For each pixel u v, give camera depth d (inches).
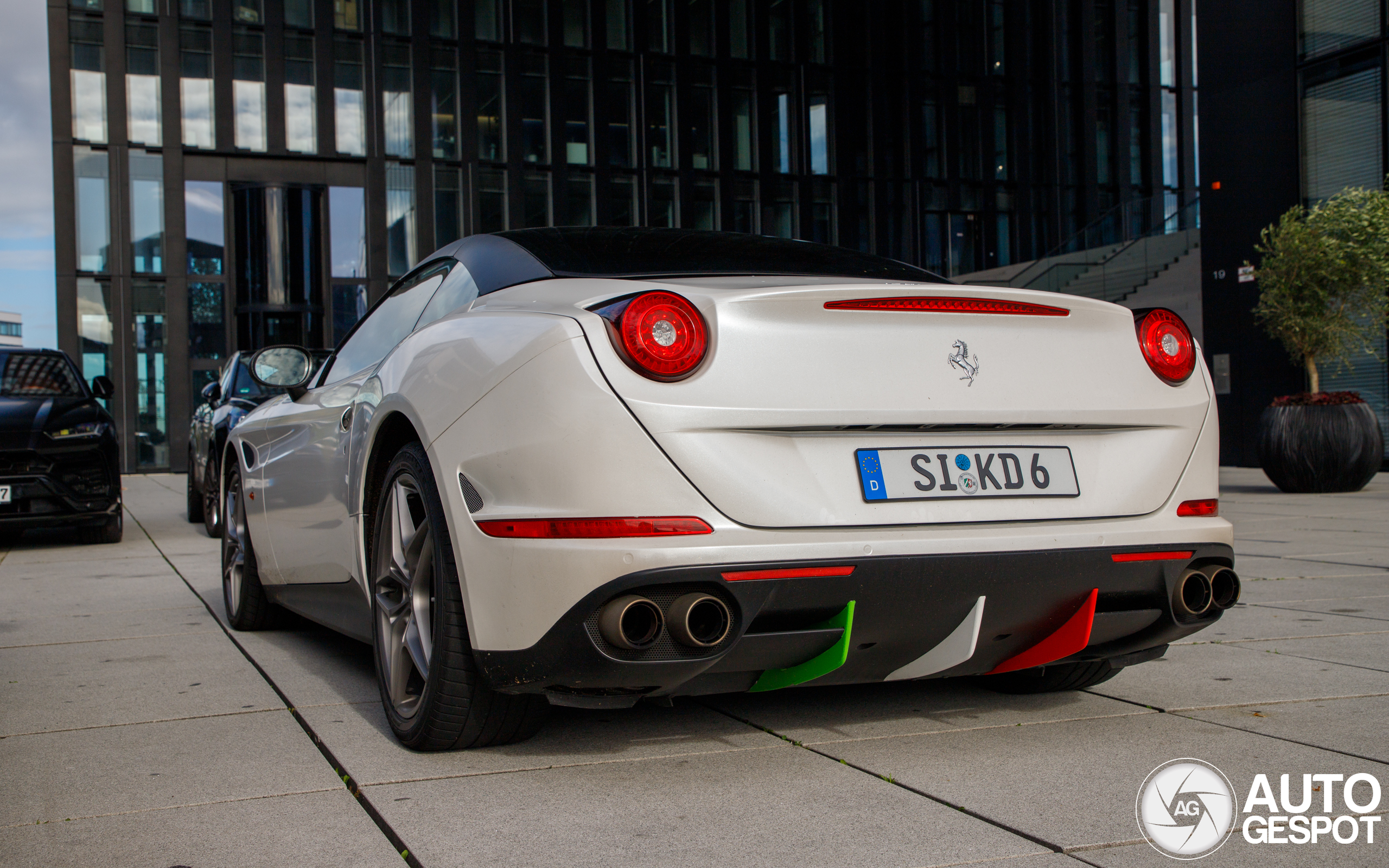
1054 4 1086.4
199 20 866.8
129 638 162.1
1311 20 512.4
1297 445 400.2
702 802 83.8
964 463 91.0
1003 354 93.7
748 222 997.8
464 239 124.6
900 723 106.3
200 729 108.8
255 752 100.1
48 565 258.1
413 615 100.3
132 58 854.5
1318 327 416.8
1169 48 1129.4
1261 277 435.5
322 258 888.3
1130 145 1109.1
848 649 87.4
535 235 118.6
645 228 127.3
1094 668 112.8
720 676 91.4
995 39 1071.6
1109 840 75.4
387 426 107.4
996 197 1068.5
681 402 82.9
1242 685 121.4
